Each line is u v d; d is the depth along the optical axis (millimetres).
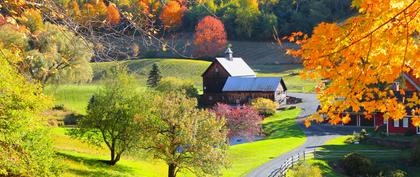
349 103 8609
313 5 100312
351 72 8023
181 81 85250
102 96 39312
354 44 7734
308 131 63344
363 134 56812
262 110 76438
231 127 61875
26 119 21844
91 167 36219
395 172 42344
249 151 51906
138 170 39844
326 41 7852
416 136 54812
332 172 43406
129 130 37656
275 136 61719
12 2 8055
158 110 36125
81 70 60562
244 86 89062
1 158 18344
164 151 35875
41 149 22578
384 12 7344
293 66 114125
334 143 55219
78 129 40812
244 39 124062
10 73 21969
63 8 8258
